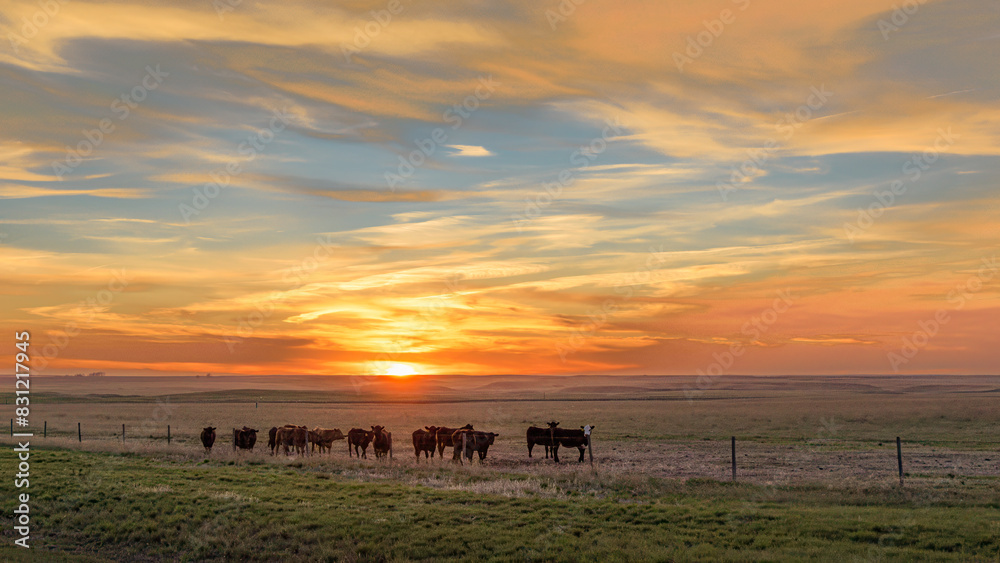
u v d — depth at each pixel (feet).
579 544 48.83
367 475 84.02
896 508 60.29
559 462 103.45
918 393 594.24
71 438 142.20
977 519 53.67
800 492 67.92
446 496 66.23
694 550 46.37
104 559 51.39
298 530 54.29
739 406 313.32
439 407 363.15
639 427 185.88
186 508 61.72
